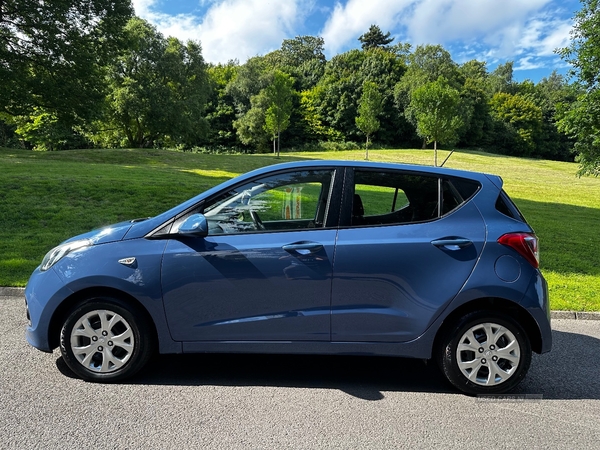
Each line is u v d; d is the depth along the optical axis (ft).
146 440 8.86
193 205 11.63
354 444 8.98
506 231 11.24
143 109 138.72
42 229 29.89
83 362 11.25
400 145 242.37
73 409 9.97
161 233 11.37
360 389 11.55
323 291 11.05
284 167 12.02
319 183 11.79
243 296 11.08
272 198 11.73
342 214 11.41
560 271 26.13
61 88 83.97
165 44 146.20
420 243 11.05
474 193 11.70
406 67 262.47
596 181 116.57
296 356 13.69
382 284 11.03
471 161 162.71
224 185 11.90
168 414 9.91
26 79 80.84
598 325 17.81
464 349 11.16
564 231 39.68
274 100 138.92
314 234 11.22
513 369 11.10
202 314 11.15
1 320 15.60
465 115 220.43
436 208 11.55
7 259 22.89
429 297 10.97
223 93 244.42
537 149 255.29
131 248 11.21
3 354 12.84
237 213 11.60
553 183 105.81
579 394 11.59
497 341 11.16
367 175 11.73
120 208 36.81
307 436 9.21
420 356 11.19
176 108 144.77
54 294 11.14
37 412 9.80
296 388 11.48
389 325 11.10
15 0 77.92
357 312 11.05
